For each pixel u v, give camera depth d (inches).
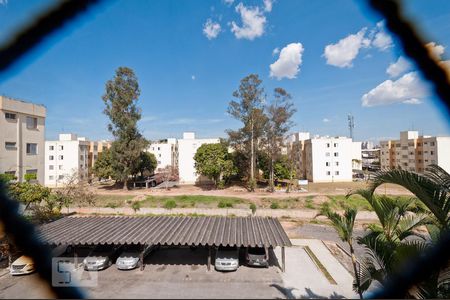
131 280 440.1
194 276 458.0
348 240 287.0
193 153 1753.2
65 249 581.3
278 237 496.4
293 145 1771.7
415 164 1831.9
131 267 482.6
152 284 425.7
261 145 1390.3
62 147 1752.0
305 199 1075.3
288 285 429.4
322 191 1294.3
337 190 1328.7
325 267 505.7
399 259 221.5
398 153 1995.6
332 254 582.6
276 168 1450.5
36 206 661.9
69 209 1007.0
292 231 772.0
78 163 1760.6
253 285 427.5
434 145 1670.8
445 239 197.2
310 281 445.1
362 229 789.9
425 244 216.4
